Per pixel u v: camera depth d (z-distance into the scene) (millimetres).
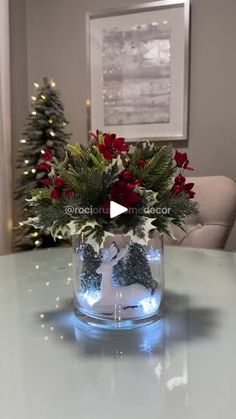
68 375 575
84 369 592
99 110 2439
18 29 2510
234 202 1577
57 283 1027
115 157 673
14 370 592
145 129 2363
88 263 735
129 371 584
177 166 729
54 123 2209
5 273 1125
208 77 2240
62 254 1341
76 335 712
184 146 2322
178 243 1578
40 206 724
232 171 2271
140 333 719
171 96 2293
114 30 2346
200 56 2236
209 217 1572
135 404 503
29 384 554
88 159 690
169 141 2332
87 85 2451
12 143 2479
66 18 2473
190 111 2289
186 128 2295
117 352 645
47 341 688
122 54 2350
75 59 2482
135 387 542
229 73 2207
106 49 2375
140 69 2326
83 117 2512
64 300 899
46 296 929
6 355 639
